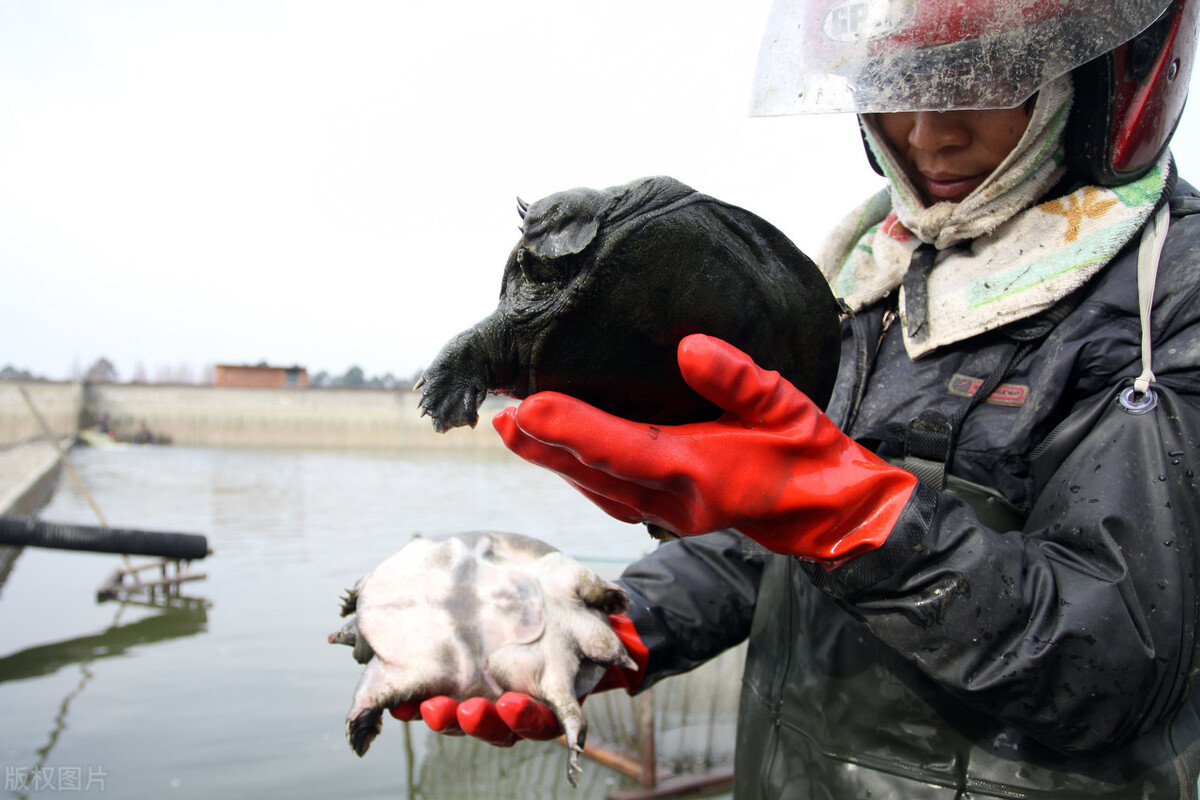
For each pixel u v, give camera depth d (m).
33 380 31.95
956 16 1.07
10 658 6.52
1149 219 1.11
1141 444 0.98
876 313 1.37
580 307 0.85
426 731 5.01
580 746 1.11
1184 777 1.03
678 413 0.99
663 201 0.87
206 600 8.35
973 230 1.21
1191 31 1.14
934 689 1.10
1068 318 1.11
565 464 0.95
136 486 18.92
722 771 3.90
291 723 5.15
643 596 1.39
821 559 0.98
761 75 1.28
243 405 33.94
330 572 9.62
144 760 4.53
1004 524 1.09
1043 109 1.12
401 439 34.03
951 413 1.17
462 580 1.22
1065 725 0.94
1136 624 0.92
